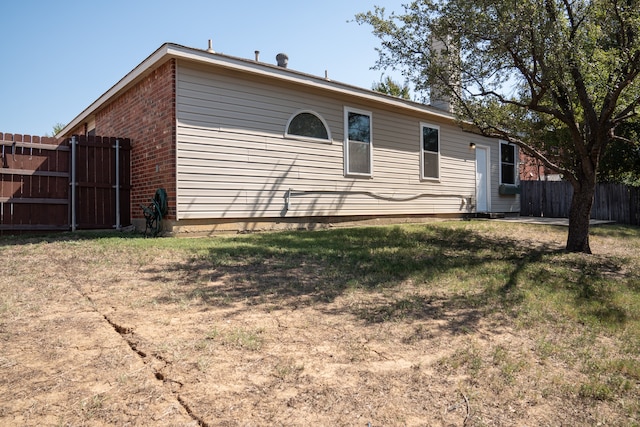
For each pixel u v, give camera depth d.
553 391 2.54
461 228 10.36
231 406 2.06
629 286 5.62
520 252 7.62
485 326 3.61
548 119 9.29
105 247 5.97
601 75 6.46
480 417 2.17
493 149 15.04
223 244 6.51
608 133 7.39
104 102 10.29
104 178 8.63
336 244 6.98
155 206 7.56
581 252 7.95
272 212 8.71
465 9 6.54
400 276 5.12
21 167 7.75
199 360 2.52
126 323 3.07
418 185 12.12
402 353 2.89
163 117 7.65
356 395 2.28
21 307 3.36
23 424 1.82
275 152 8.77
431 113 12.02
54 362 2.42
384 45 7.69
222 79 7.98
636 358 3.18
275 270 5.02
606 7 6.38
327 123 9.78
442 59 7.55
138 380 2.25
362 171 10.58
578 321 3.98
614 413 2.33
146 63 7.80
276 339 2.95
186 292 3.93
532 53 6.57
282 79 8.62
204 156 7.71
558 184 15.55
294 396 2.21
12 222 7.66
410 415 2.13
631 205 14.45
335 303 3.90
